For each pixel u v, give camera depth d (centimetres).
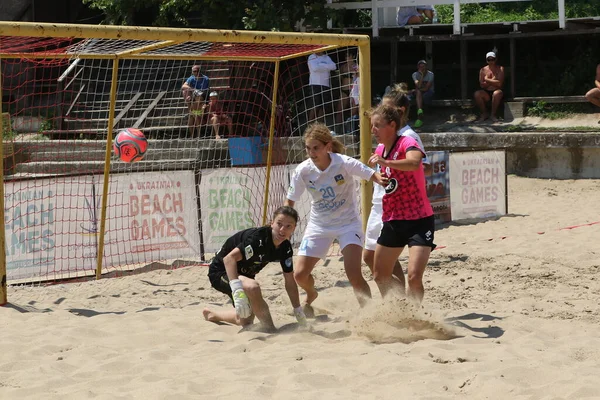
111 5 2295
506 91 2242
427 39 2175
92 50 1049
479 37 2144
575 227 1323
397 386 559
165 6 2212
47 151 1875
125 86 2123
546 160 1906
